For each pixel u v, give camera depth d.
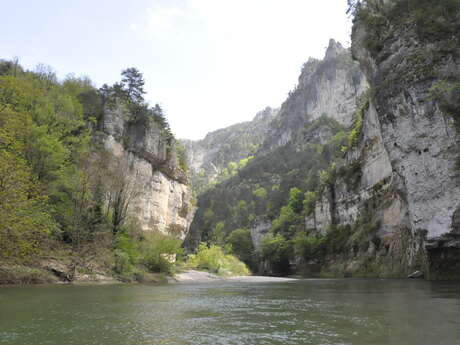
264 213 157.12
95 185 33.75
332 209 83.69
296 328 8.41
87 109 48.94
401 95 35.12
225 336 7.53
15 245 18.19
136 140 54.28
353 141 76.00
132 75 62.03
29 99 36.03
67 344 6.70
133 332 7.93
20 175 19.03
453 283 26.22
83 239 28.39
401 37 37.28
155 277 32.88
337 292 20.50
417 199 33.16
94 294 16.72
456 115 31.00
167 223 60.56
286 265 102.06
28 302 12.96
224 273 55.16
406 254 45.47
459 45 32.25
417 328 8.00
